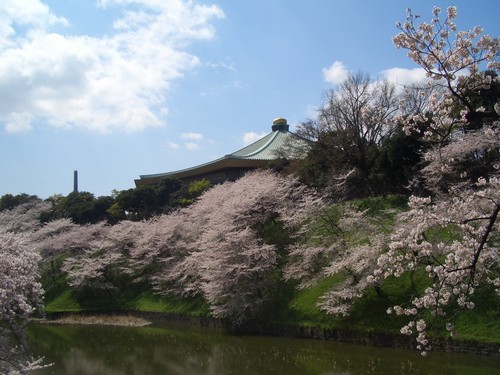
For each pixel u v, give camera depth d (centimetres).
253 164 5672
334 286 2120
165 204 5191
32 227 5247
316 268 2317
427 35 879
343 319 2052
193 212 3534
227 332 2477
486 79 923
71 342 2419
